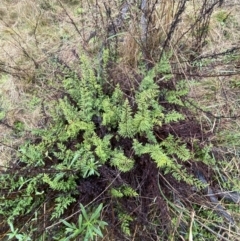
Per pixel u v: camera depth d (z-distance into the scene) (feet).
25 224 5.76
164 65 6.82
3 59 8.79
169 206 6.12
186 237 5.78
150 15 7.14
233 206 6.23
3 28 9.66
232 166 6.55
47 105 7.45
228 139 6.85
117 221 5.80
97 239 5.76
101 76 6.99
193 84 7.15
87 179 6.10
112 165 6.07
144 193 6.11
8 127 7.01
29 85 8.14
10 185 6.08
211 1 8.21
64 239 5.42
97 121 6.70
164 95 6.89
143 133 6.33
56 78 7.59
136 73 7.16
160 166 5.86
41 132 6.63
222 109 7.40
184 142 6.52
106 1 9.04
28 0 10.07
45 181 5.69
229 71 7.93
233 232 5.84
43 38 9.37
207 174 6.39
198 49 7.98
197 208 6.17
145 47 7.46
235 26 9.05
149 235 5.74
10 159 6.75
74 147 6.34
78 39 8.83
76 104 6.94
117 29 7.89
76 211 5.77
